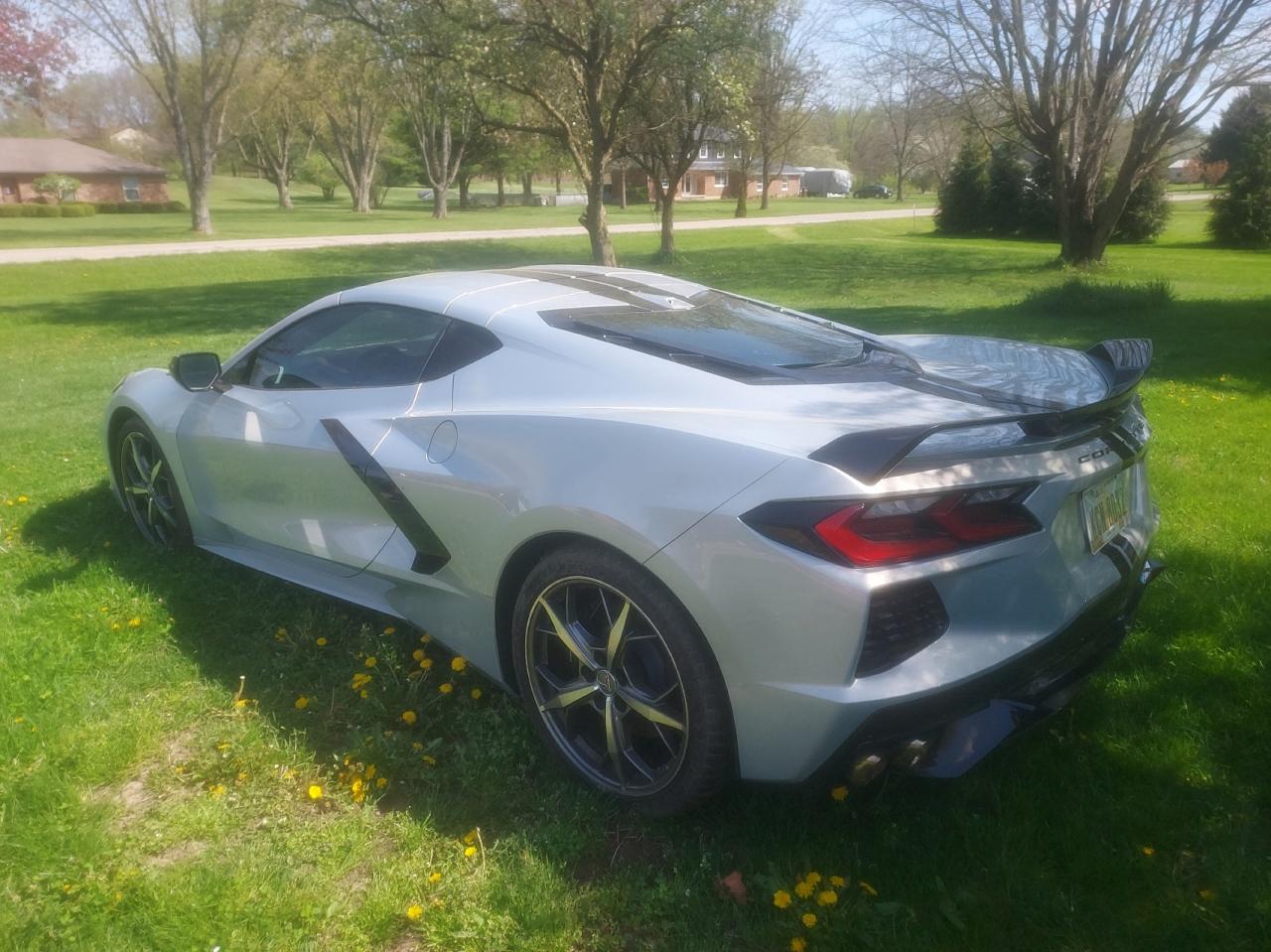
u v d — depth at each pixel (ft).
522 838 8.64
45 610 12.89
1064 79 77.66
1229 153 155.63
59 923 7.64
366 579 11.69
